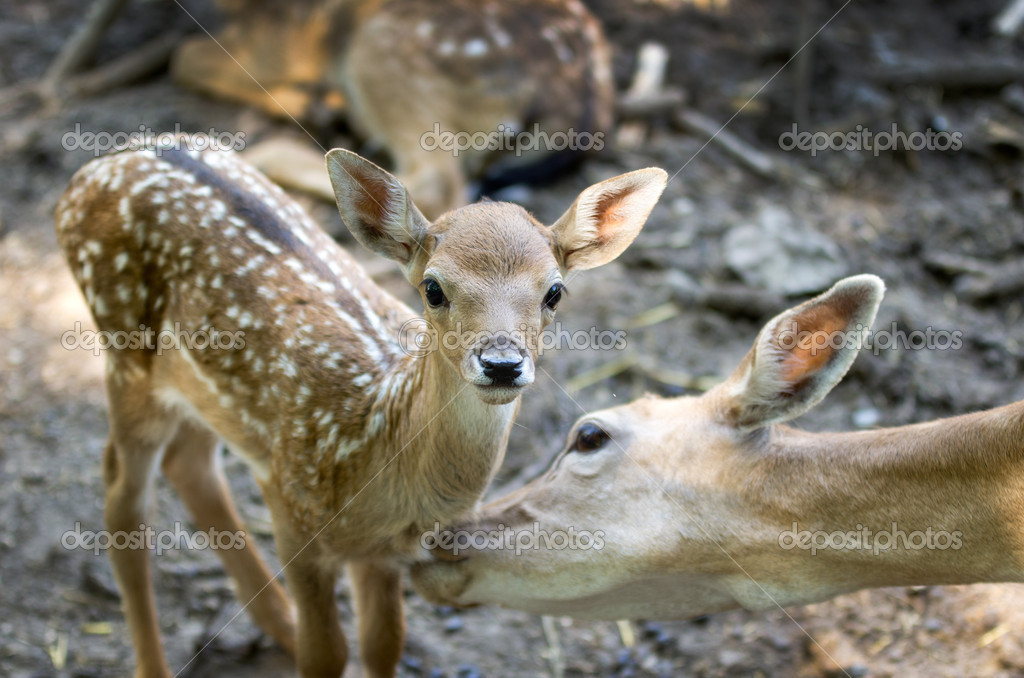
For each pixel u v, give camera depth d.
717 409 3.87
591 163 8.52
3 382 6.43
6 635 4.97
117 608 5.16
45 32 10.14
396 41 7.91
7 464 5.88
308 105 8.59
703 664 4.89
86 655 4.92
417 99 7.91
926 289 7.36
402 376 3.81
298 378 4.04
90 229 4.45
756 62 9.83
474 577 4.07
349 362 4.02
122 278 4.40
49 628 5.04
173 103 8.99
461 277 3.27
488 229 3.36
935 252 7.61
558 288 3.42
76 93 9.09
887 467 3.62
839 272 7.18
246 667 4.88
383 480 3.81
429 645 5.01
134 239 4.36
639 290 7.26
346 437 3.90
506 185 8.09
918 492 3.60
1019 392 6.44
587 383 6.46
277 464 4.11
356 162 3.49
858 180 8.37
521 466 5.91
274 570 5.33
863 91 9.17
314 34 8.41
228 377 4.22
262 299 4.19
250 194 4.43
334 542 3.97
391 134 8.09
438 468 3.68
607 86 8.66
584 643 5.04
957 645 4.84
